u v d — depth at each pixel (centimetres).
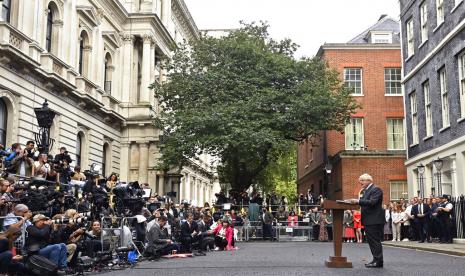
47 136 1647
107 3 3275
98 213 1382
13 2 2177
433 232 1945
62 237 1138
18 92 2130
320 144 3819
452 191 2077
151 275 943
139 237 1511
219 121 2680
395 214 2266
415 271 938
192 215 1884
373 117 3512
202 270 1016
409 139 2703
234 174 3198
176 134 2883
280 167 4700
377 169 3159
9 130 2102
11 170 1391
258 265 1105
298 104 2750
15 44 2097
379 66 3556
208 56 3041
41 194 1201
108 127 3303
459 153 2009
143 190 1917
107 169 3322
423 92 2469
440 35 2217
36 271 933
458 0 2019
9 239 914
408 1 2662
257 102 2728
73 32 2742
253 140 2620
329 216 2564
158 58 4044
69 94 2634
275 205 2867
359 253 1505
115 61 3484
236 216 2631
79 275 1041
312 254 1484
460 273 902
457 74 2038
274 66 2916
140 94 3688
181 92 3033
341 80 3262
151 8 3741
